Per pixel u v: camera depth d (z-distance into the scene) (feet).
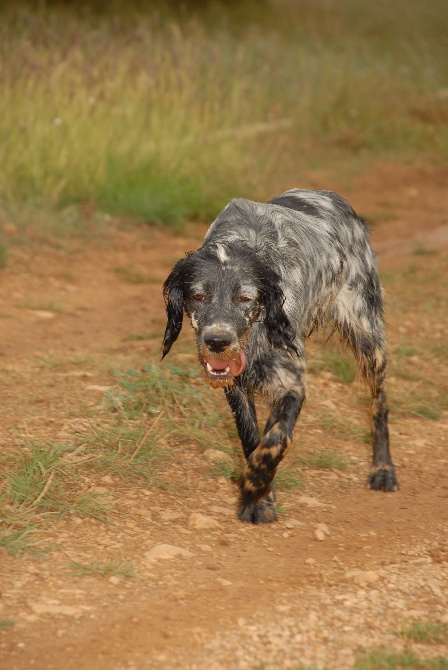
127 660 19.19
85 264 58.75
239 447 32.40
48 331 44.91
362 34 135.44
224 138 77.46
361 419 36.52
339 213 32.65
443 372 42.06
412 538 26.78
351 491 30.55
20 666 18.78
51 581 22.22
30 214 63.26
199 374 37.68
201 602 21.80
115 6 117.19
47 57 72.02
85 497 26.73
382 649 20.06
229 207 29.14
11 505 26.02
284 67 111.55
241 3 136.77
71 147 68.59
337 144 100.17
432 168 95.86
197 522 26.21
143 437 31.35
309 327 30.78
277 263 27.30
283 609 21.67
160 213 68.90
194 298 25.53
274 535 26.37
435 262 61.00
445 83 119.44
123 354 40.55
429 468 32.91
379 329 33.45
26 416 32.35
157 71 78.13
